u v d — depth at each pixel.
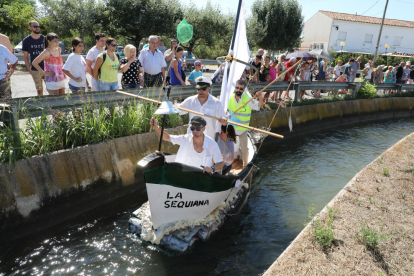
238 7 5.37
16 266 3.96
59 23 21.64
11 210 4.45
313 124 11.66
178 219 4.46
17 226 4.50
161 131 4.27
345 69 14.33
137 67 6.85
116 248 4.39
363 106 13.88
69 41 29.52
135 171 6.26
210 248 4.46
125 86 6.86
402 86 15.77
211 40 25.47
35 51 6.57
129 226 4.73
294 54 12.50
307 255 3.49
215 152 4.35
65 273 3.87
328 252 3.56
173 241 4.27
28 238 4.52
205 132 5.01
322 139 10.66
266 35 30.08
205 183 4.32
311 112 11.66
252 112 9.72
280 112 10.51
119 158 5.99
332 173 7.59
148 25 21.20
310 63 12.56
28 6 22.11
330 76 19.27
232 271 4.03
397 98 15.31
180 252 4.24
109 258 4.18
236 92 5.62
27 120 4.96
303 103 11.56
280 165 8.02
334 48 38.75
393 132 12.24
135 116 6.46
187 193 4.24
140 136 6.45
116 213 5.40
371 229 4.02
